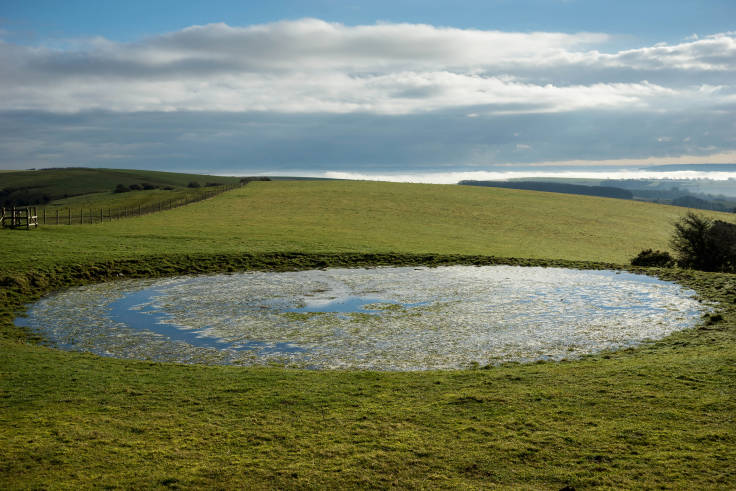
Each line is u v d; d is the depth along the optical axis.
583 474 9.41
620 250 57.06
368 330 21.94
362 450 10.42
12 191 152.00
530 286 31.77
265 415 12.20
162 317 23.97
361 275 35.25
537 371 15.70
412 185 114.94
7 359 16.50
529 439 10.78
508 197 99.50
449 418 11.97
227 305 26.38
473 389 13.94
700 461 9.67
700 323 22.89
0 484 8.96
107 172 191.38
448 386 14.30
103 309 25.44
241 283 32.19
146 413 12.25
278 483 9.22
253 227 57.25
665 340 19.94
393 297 28.47
